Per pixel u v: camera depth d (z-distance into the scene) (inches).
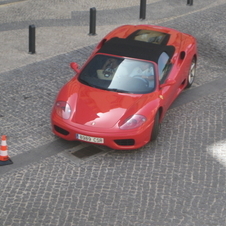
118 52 474.6
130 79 454.0
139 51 476.4
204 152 433.4
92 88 447.8
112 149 432.8
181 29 735.7
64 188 375.9
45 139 444.8
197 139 454.0
